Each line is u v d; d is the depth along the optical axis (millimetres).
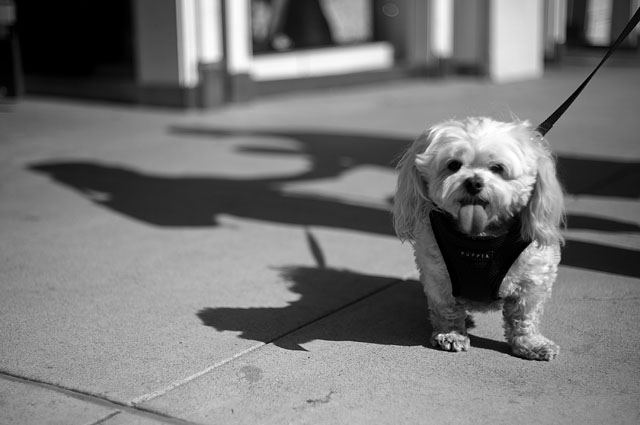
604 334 1561
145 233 2186
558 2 5926
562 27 6000
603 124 3590
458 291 1454
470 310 1526
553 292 1752
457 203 1370
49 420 1294
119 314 1675
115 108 4203
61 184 2672
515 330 1490
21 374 1433
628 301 1703
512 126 1396
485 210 1366
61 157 3078
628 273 1851
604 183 2590
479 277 1422
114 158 3066
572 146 3146
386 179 2738
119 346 1535
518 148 1359
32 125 3727
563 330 1578
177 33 3996
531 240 1413
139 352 1512
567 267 1889
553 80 5203
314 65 4840
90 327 1615
